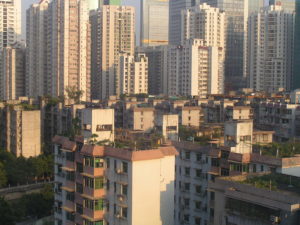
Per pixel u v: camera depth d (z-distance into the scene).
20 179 161.50
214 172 97.31
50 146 198.50
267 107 192.12
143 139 96.38
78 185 89.81
